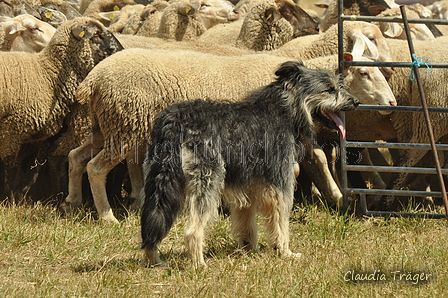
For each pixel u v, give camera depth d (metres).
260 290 6.69
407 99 11.82
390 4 17.75
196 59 10.50
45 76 11.12
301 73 8.16
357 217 10.76
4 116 10.93
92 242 8.61
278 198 8.00
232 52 12.68
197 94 10.20
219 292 6.61
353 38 11.98
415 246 8.49
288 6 14.69
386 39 12.67
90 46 11.37
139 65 10.05
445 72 10.48
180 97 10.12
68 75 11.24
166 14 16.44
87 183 11.79
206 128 7.42
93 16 20.06
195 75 10.26
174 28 16.41
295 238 9.10
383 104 10.90
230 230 9.13
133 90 9.92
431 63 10.02
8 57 11.01
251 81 10.40
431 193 10.08
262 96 8.14
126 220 10.04
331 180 11.39
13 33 13.14
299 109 8.12
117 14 19.89
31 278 7.00
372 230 9.59
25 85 10.93
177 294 6.57
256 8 14.06
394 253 8.15
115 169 11.87
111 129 10.06
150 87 9.99
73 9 18.34
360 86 10.93
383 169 10.03
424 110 8.64
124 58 10.16
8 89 10.80
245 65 10.57
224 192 7.82
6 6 15.24
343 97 8.22
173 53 10.55
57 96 11.23
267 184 7.91
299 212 10.65
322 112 8.31
